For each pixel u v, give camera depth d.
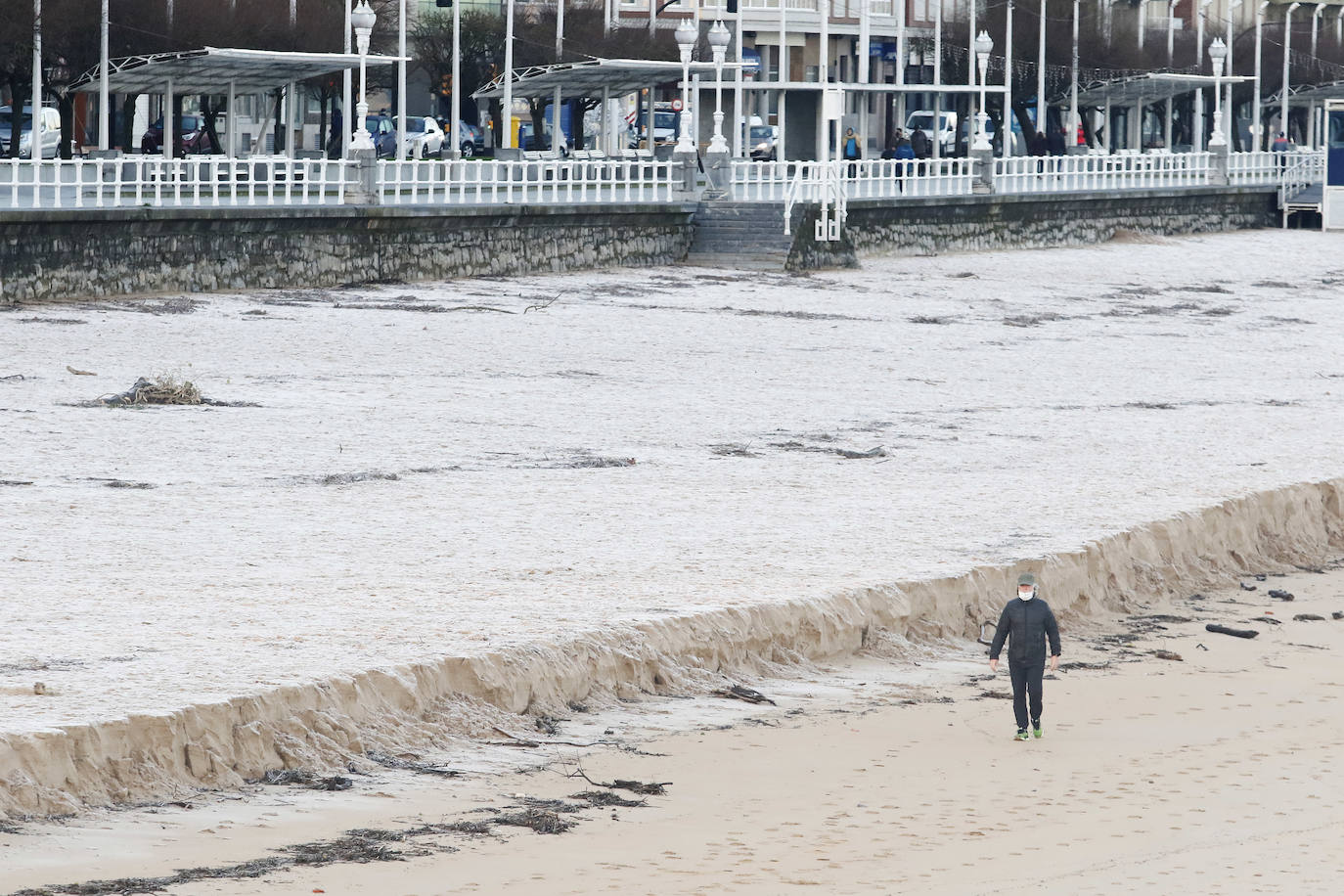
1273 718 54.31
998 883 39.03
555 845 40.94
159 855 39.12
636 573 61.97
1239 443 96.94
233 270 148.25
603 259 179.88
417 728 47.81
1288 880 39.50
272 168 151.75
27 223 131.50
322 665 48.28
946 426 101.00
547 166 175.12
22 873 37.66
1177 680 58.88
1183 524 74.44
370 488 76.94
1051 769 48.22
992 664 51.47
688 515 72.81
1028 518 73.75
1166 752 50.16
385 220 157.75
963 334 148.38
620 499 76.06
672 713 52.00
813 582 61.34
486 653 50.41
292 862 39.19
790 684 55.91
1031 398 114.25
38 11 142.12
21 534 65.38
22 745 41.12
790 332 143.75
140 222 139.75
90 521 68.12
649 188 190.75
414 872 38.88
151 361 113.88
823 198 188.62
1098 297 179.25
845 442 94.00
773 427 98.31
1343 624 68.25
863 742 50.31
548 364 121.56
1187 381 125.50
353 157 159.12
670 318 147.88
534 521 70.75
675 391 111.50
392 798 43.72
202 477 78.12
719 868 39.69
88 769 41.97
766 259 187.12
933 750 49.81
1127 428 101.75
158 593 57.06
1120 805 45.06
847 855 40.78
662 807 44.06
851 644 59.16
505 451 87.75
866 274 186.62
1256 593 73.19
